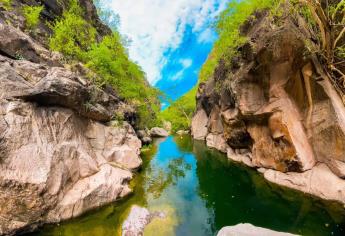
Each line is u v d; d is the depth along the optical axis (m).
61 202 12.98
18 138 12.17
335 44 16.61
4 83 12.98
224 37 25.28
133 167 20.81
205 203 16.44
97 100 21.52
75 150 15.15
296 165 17.52
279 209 14.76
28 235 11.60
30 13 24.27
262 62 19.73
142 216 13.86
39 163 12.44
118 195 15.83
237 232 9.64
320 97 17.25
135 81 33.41
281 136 18.41
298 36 17.39
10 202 11.21
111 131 21.22
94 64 25.97
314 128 17.55
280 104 18.83
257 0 22.52
